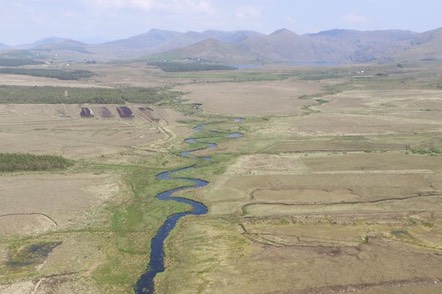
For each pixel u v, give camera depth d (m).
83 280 63.19
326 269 63.75
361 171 106.94
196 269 65.25
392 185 97.56
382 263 64.94
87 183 101.81
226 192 95.75
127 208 88.94
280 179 102.44
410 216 81.06
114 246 73.50
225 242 73.06
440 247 69.56
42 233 77.31
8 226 79.00
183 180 105.00
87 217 84.00
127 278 64.00
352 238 73.12
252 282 61.28
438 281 60.19
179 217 84.81
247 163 115.94
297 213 83.81
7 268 66.00
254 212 85.12
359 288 59.06
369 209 85.19
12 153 120.25
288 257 67.44
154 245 73.94
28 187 97.94
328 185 98.31
